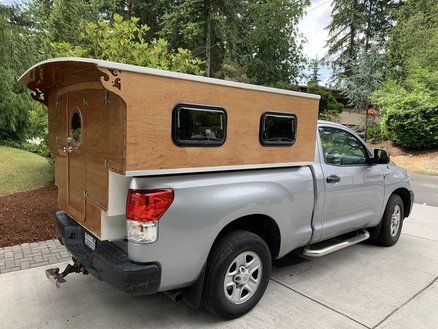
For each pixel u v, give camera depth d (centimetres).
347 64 3138
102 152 261
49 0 1847
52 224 531
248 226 338
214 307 289
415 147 1692
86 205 291
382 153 444
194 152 266
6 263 407
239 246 294
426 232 584
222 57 2467
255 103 304
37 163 1025
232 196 287
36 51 1322
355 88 2278
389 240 501
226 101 282
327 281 385
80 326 290
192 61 617
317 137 384
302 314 316
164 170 251
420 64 1930
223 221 282
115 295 341
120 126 236
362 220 442
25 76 310
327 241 425
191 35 2247
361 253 477
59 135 342
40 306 319
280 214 329
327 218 388
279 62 2692
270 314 315
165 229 251
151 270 249
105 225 262
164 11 2556
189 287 284
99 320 299
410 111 1633
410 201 545
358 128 2291
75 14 1677
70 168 320
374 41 2586
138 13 2527
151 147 243
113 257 259
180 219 257
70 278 375
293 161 343
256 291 319
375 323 305
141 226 244
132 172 237
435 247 508
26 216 555
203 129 270
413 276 404
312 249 389
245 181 301
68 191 328
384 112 1834
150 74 238
